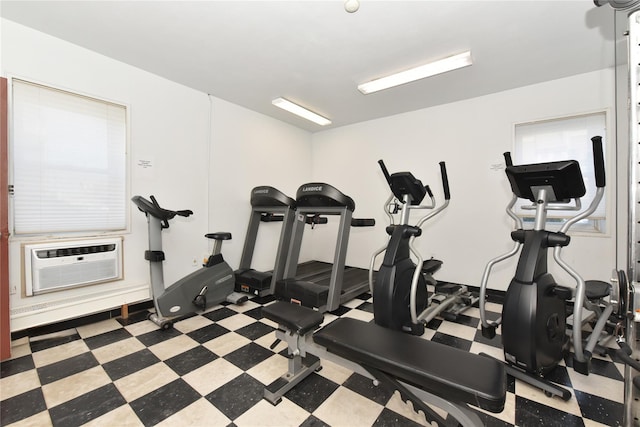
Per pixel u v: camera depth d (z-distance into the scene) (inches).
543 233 72.1
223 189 146.5
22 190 88.5
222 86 130.3
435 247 152.9
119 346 86.4
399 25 86.1
